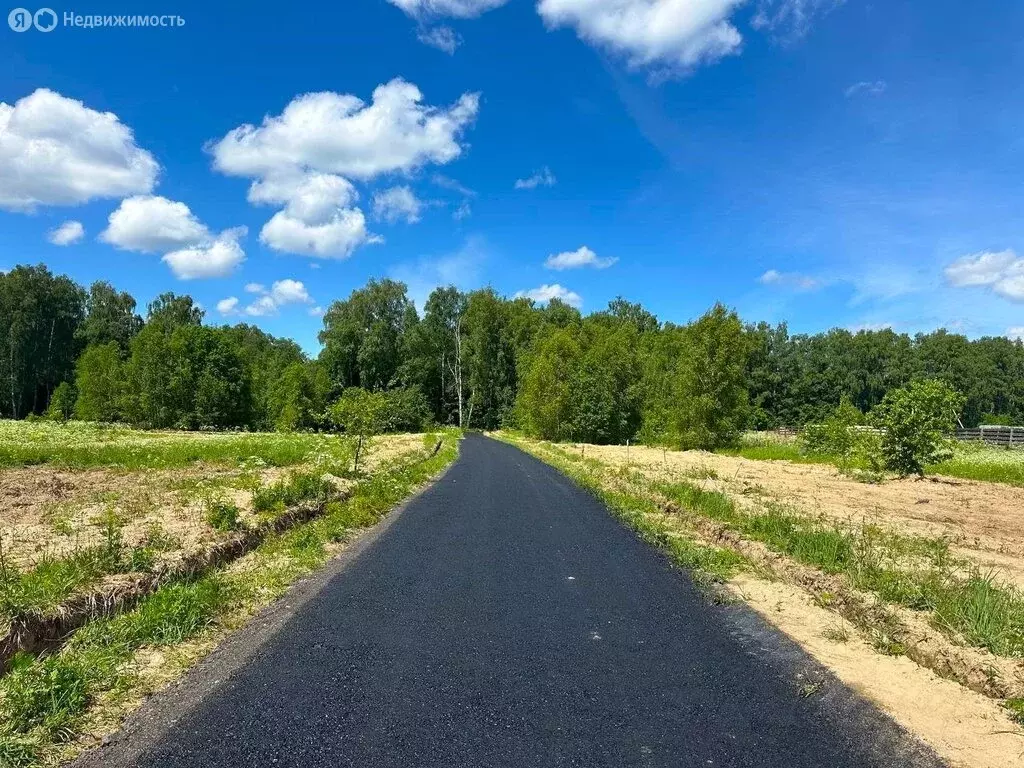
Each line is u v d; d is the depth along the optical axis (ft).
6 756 11.75
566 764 12.03
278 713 13.80
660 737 13.17
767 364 254.06
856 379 280.92
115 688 14.79
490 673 16.22
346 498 43.68
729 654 17.89
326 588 23.53
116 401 193.16
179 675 15.71
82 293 272.10
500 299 276.00
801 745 12.98
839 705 14.83
